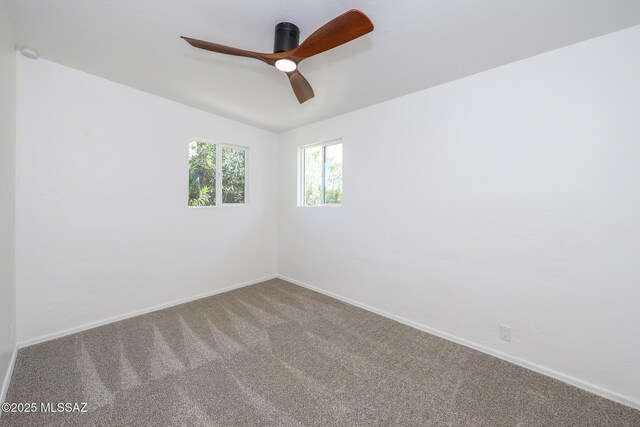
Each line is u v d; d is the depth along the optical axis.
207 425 1.50
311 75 2.34
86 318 2.61
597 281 1.72
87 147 2.59
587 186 1.73
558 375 1.86
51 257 2.43
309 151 3.83
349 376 1.91
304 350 2.23
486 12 1.52
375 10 1.57
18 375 1.91
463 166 2.26
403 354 2.18
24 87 2.28
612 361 1.68
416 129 2.56
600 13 1.48
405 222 2.66
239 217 3.77
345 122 3.21
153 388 1.79
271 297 3.42
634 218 1.60
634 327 1.61
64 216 2.48
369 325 2.67
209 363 2.05
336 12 1.61
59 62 2.41
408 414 1.59
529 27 1.62
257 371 1.96
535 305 1.95
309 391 1.77
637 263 1.60
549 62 1.85
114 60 2.35
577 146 1.76
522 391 1.76
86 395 1.72
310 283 3.73
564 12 1.49
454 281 2.35
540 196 1.90
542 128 1.88
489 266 2.15
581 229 1.76
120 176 2.78
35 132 2.34
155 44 2.09
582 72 1.73
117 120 2.75
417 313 2.61
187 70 2.46
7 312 1.87
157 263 3.04
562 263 1.83
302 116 3.36
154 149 3.00
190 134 3.26
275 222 4.21
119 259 2.79
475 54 1.92
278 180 4.19
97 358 2.12
